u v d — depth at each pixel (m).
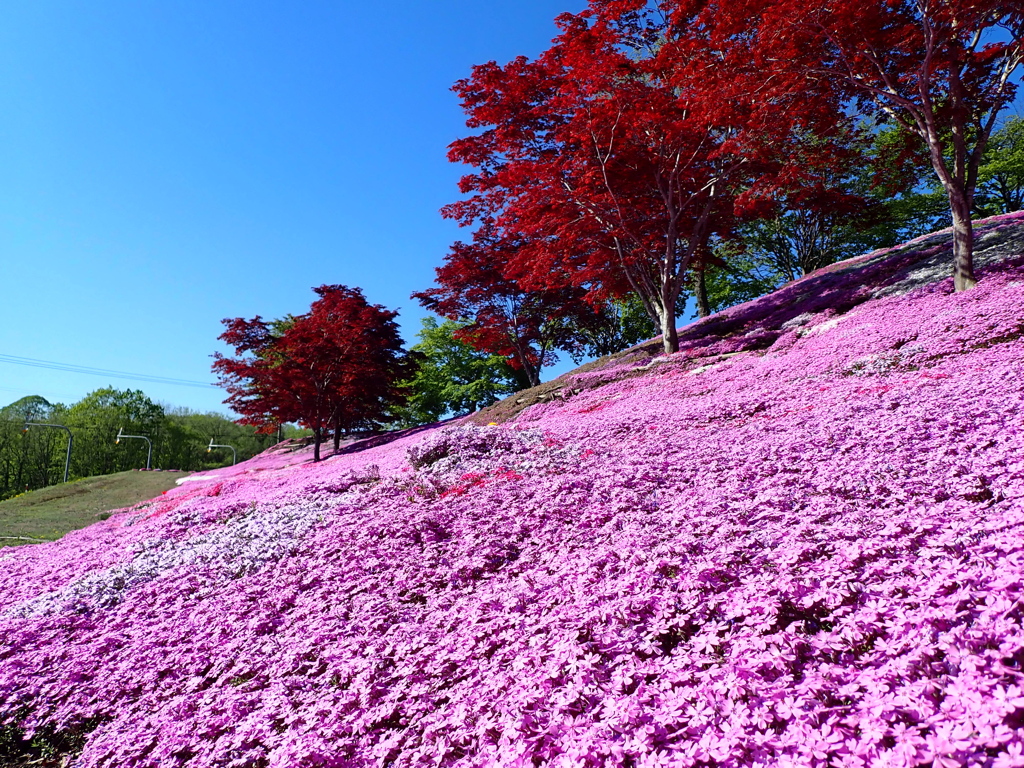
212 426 96.88
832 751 2.62
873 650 3.27
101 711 5.66
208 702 5.20
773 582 4.21
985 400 7.31
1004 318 11.80
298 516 10.75
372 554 7.63
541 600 5.16
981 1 13.45
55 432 73.50
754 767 2.60
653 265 27.69
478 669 4.41
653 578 4.76
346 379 37.25
